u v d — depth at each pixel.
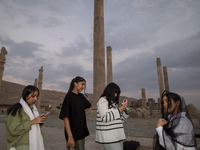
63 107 2.52
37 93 2.37
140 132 7.29
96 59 13.01
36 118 2.16
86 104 2.90
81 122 2.58
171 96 1.98
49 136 6.93
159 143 2.01
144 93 32.84
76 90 2.77
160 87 27.33
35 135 2.17
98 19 13.52
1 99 51.28
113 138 2.20
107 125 2.26
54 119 12.53
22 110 2.20
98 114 2.43
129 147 3.57
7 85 74.94
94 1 14.24
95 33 13.45
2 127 9.73
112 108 2.34
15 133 2.02
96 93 12.52
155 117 18.36
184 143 1.69
